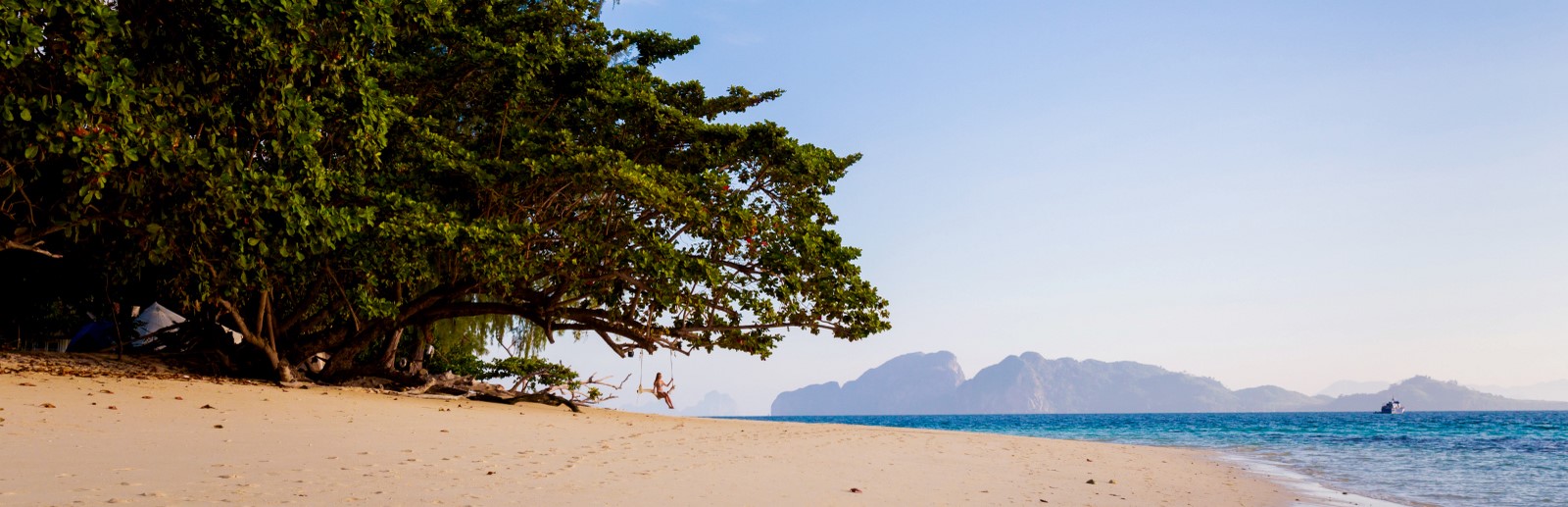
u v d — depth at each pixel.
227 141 14.48
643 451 12.13
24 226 14.30
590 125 23.08
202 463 7.89
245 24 12.33
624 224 19.86
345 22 13.73
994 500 9.31
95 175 11.91
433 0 16.25
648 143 23.42
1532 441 38.16
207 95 13.74
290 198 13.79
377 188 18.45
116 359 20.94
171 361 21.81
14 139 11.98
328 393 18.89
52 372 16.23
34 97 11.29
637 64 26.84
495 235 17.53
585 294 22.20
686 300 20.36
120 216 13.86
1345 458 24.03
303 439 10.37
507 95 21.34
